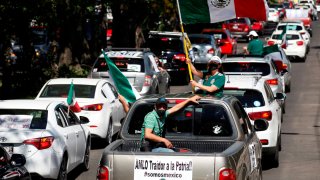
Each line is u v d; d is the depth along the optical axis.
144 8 79.81
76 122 33.94
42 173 28.47
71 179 32.44
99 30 75.19
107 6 72.75
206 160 19.91
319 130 46.88
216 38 90.62
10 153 28.22
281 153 39.16
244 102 34.50
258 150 26.03
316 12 197.62
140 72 50.47
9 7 53.56
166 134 23.27
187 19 33.59
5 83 57.16
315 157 37.94
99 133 39.97
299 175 33.34
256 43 61.41
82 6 63.09
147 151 21.30
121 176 20.25
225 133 22.98
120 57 50.88
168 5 85.31
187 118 23.31
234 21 129.62
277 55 63.09
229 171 19.88
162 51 72.06
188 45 34.38
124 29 79.62
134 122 23.44
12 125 29.39
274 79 47.75
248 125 25.47
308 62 96.88
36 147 28.50
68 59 69.06
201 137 23.05
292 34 97.06
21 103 30.75
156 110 22.39
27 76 58.19
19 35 57.53
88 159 35.09
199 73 30.77
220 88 27.31
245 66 48.03
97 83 41.56
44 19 57.03
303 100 61.50
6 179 22.48
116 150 21.62
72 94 33.41
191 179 19.95
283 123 49.75
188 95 24.34
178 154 20.05
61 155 29.55
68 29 68.69
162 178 20.11
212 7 33.47
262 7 33.47
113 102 42.56
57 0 56.41
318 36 150.12
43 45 69.44
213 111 23.22
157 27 99.88
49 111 30.38
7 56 60.88
